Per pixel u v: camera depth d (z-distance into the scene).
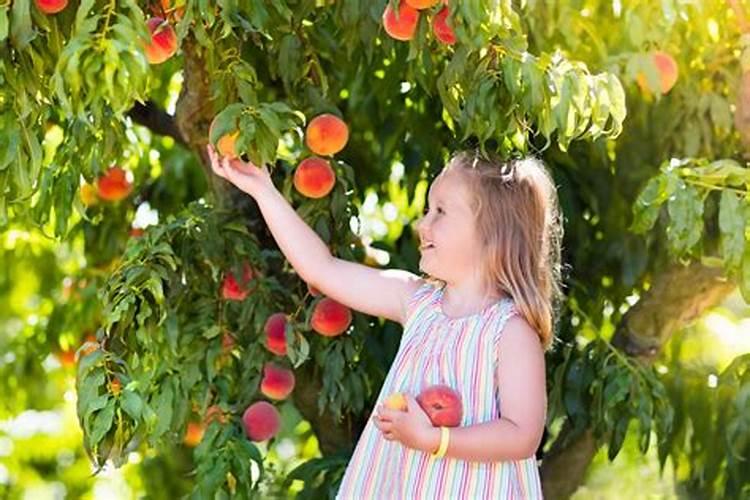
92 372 4.08
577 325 5.27
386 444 3.83
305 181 4.31
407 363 3.86
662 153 5.14
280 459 7.09
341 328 4.47
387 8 3.95
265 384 4.56
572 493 5.09
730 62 4.88
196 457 4.46
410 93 5.18
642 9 4.57
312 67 4.49
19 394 6.37
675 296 4.92
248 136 3.75
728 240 4.09
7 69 3.73
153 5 4.00
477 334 3.76
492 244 3.85
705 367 5.41
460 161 3.94
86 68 3.40
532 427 3.67
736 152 5.02
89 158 4.31
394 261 5.36
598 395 4.70
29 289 6.55
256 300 4.57
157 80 5.54
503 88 3.88
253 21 3.80
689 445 5.35
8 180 3.92
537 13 4.59
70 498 8.20
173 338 4.41
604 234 5.34
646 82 4.55
